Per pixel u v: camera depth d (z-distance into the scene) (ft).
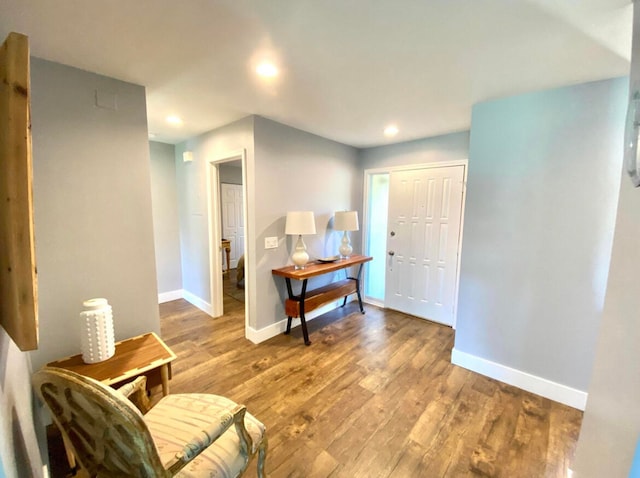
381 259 13.75
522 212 6.98
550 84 6.20
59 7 3.88
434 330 10.82
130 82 6.35
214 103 7.63
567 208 6.44
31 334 2.44
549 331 6.85
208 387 7.20
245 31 4.47
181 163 12.89
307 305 9.91
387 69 5.66
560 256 6.59
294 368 8.11
